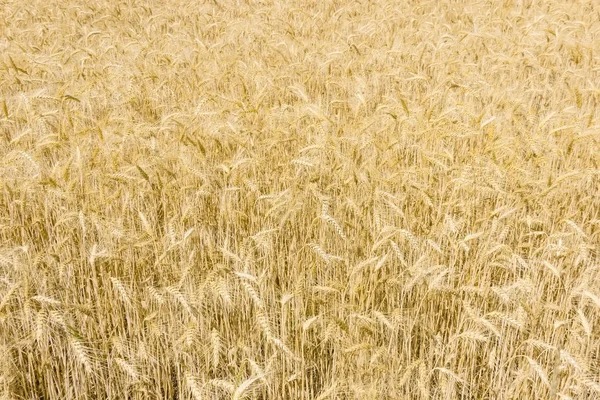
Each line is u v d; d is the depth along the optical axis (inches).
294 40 362.6
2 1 540.7
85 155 196.9
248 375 131.3
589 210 191.3
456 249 149.5
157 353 130.4
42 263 142.6
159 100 292.0
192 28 440.1
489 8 469.7
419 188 161.8
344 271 158.9
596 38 380.5
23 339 131.7
